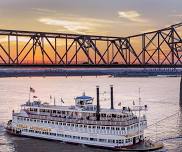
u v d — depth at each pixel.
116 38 138.88
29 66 118.75
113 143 113.56
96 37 132.88
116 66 137.62
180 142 116.81
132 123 114.31
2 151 112.31
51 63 122.25
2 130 140.50
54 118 125.69
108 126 114.31
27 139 128.50
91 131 117.62
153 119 156.62
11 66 116.69
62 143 122.81
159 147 110.88
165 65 148.12
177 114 169.12
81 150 114.00
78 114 123.38
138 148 111.00
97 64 132.25
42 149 115.12
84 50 129.88
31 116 130.38
